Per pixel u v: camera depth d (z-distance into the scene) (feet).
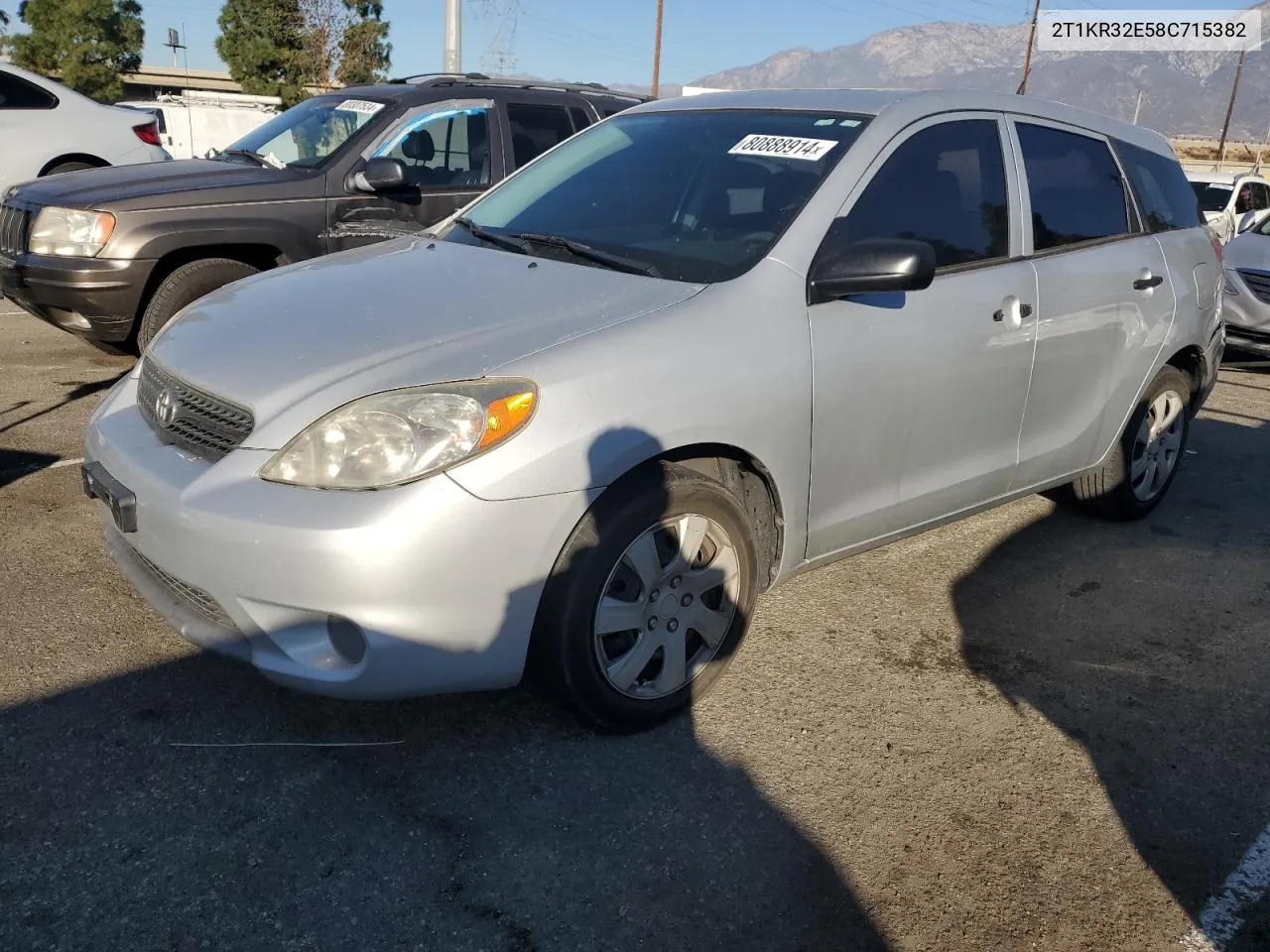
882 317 10.22
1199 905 7.79
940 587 12.99
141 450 8.80
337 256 11.88
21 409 17.60
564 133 22.31
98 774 8.37
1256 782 9.35
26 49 112.16
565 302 9.23
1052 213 12.64
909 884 7.80
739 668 10.65
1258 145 209.15
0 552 12.03
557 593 8.32
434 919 7.15
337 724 9.24
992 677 10.86
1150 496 15.46
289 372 8.43
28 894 7.11
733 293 9.39
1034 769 9.33
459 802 8.34
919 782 9.00
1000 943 7.30
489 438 7.80
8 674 9.59
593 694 8.82
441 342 8.55
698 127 12.20
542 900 7.39
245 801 8.18
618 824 8.21
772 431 9.36
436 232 12.42
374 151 19.95
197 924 6.97
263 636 7.97
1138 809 8.86
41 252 17.93
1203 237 15.49
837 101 11.64
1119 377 13.67
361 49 92.94
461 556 7.72
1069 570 13.75
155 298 18.24
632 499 8.49
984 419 11.70
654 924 7.24
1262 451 20.22
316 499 7.66
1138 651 11.67
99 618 10.74
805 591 12.59
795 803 8.61
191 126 75.97
